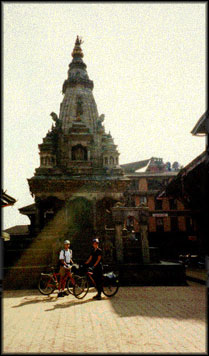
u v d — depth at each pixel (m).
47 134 32.50
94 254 12.33
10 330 7.61
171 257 40.97
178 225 45.47
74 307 10.45
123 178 29.61
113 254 20.17
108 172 30.45
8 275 16.05
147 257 18.08
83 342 6.66
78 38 38.84
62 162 31.70
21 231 46.72
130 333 7.33
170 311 9.70
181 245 42.28
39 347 6.32
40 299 12.24
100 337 7.03
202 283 16.27
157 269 16.52
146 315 9.16
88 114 34.50
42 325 8.10
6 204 17.41
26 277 16.06
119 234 18.44
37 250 20.22
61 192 28.27
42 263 19.56
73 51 38.16
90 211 30.66
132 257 19.98
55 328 7.80
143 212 18.80
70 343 6.59
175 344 6.49
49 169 29.41
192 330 7.55
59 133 32.66
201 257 19.48
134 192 47.19
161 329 7.66
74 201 30.84
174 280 16.42
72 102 34.59
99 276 12.08
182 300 11.68
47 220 30.56
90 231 27.03
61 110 35.31
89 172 30.61
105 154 31.75
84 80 35.84
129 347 6.30
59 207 29.70
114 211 18.73
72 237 26.14
